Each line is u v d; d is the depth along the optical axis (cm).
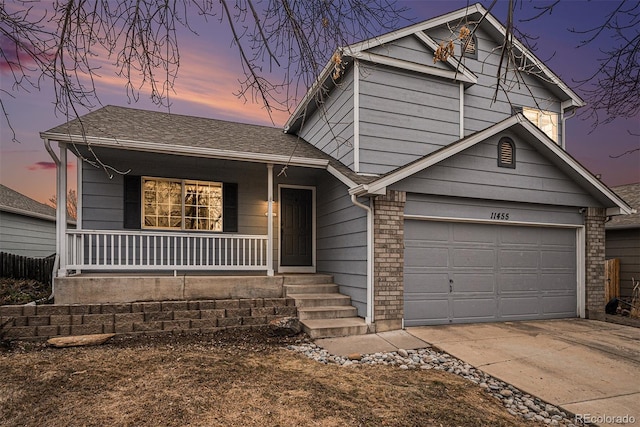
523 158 801
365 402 386
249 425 327
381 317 669
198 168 882
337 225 820
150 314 612
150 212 846
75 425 317
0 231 1295
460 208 753
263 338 612
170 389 388
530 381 466
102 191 809
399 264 690
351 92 788
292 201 959
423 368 505
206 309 653
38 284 972
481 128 925
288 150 855
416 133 817
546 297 825
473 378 478
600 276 852
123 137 693
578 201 845
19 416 329
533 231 827
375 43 781
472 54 926
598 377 480
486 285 775
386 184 659
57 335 569
